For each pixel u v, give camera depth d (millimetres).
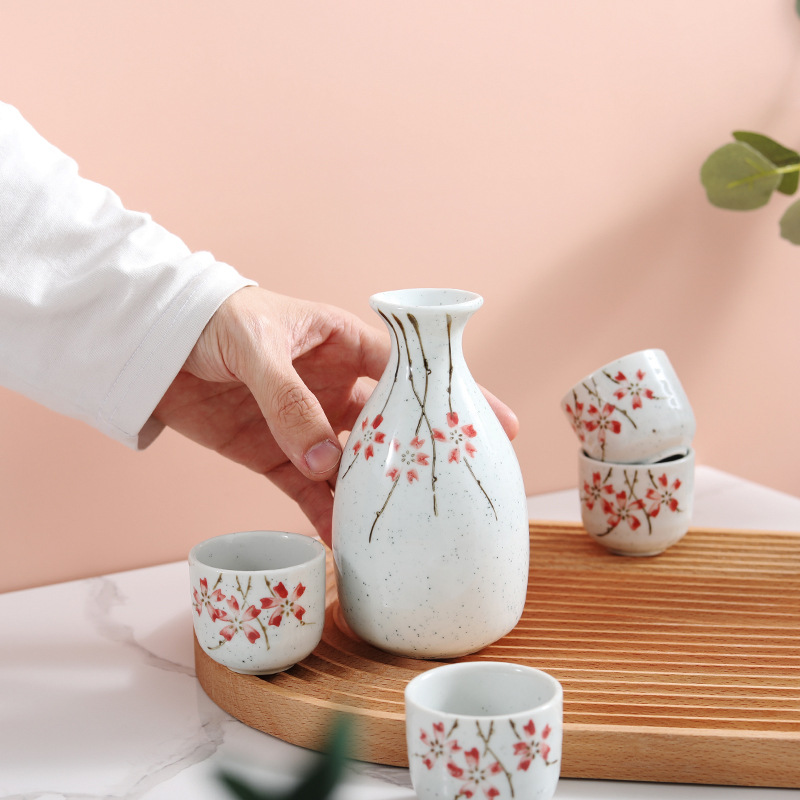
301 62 796
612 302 990
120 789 476
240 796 362
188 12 749
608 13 918
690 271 1025
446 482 518
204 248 794
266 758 500
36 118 717
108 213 614
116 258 588
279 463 732
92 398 610
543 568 728
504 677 450
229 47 768
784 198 1054
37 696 583
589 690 524
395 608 529
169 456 830
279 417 564
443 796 415
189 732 533
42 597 763
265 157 800
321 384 715
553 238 942
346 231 846
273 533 585
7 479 773
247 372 581
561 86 912
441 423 524
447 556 518
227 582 517
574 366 985
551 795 428
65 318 597
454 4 847
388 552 521
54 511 795
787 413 1129
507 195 910
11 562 787
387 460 526
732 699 512
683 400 720
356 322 677
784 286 1086
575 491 1007
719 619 629
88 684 599
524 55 888
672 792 470
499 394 951
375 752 490
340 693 519
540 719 405
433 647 538
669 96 969
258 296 613
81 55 722
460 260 902
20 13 698
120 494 817
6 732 537
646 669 555
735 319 1066
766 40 1013
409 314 515
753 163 873
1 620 712
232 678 541
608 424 717
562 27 899
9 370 611
